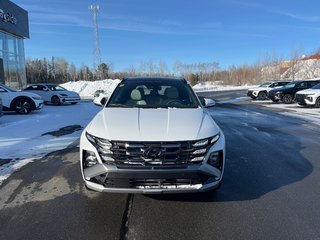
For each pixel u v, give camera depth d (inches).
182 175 132.3
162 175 131.0
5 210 143.9
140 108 174.6
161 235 122.0
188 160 134.6
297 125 406.9
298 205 149.4
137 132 137.7
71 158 230.4
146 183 132.4
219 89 2074.3
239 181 181.3
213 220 134.3
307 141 298.2
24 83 1013.2
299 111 601.0
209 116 169.5
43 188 170.6
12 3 891.4
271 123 425.4
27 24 1009.5
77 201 153.3
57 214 139.6
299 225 130.0
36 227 128.3
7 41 901.2
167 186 133.4
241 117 497.7
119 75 2957.7
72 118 462.9
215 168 140.3
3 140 291.4
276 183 178.9
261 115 529.0
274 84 1002.1
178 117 156.3
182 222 132.4
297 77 2444.6
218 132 149.8
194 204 149.8
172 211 142.6
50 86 786.2
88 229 126.6
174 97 193.2
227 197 158.2
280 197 158.9
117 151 133.6
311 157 237.3
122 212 141.5
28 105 526.3
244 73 3026.6
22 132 335.0
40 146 268.2
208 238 119.9
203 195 159.9
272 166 212.1
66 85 1721.2
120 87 203.9
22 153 244.1
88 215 138.6
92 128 148.1
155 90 199.5
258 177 188.7
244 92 1579.7
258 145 278.2
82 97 1352.1
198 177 134.7
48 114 520.4
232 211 142.9
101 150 136.8
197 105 186.9
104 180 134.4
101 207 146.6
